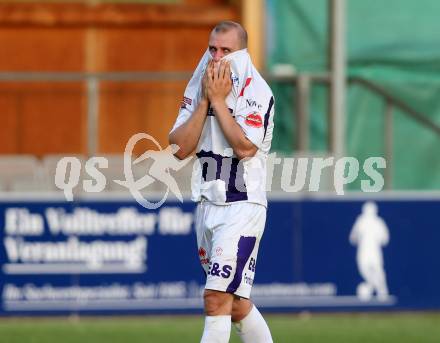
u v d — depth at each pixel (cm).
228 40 2386
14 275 3744
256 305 3834
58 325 3638
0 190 3884
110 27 4666
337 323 3716
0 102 4172
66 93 4178
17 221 3741
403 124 4431
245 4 4578
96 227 3769
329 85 4106
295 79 4125
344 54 4197
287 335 3453
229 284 2347
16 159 3934
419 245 3903
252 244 2375
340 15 4038
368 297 3884
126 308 3781
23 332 3497
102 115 4131
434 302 3916
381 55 4650
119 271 3778
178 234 3794
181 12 4697
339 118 4031
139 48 4681
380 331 3547
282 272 3841
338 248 3866
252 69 2397
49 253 3753
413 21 4669
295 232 3847
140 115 4150
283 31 4606
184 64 4700
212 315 2356
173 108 4169
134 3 4712
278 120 4188
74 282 3762
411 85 4550
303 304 3856
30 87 4175
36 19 4631
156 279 3788
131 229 3781
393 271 3894
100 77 4094
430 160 4428
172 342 3325
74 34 4650
